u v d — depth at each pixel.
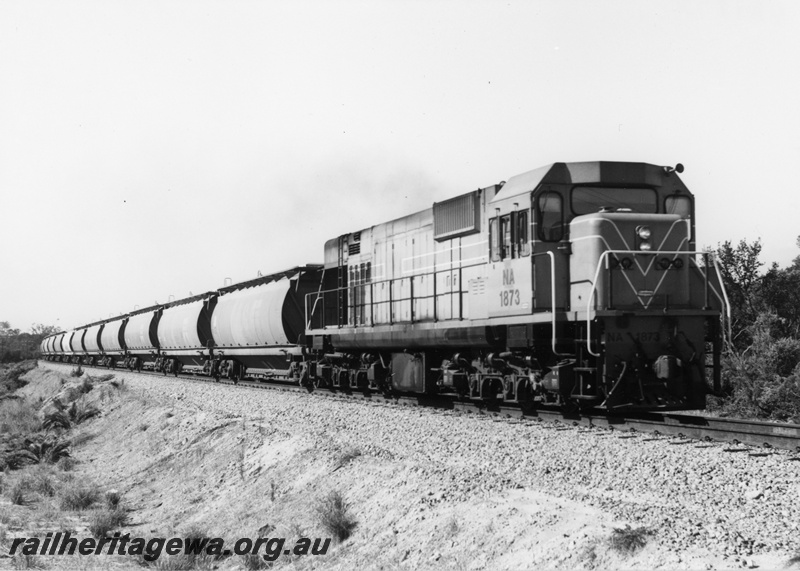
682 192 15.49
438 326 18.39
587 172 14.98
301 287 27.70
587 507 8.65
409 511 10.23
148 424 25.28
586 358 14.20
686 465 10.27
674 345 14.03
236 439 18.03
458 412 17.08
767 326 21.95
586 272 14.37
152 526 14.89
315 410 19.78
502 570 7.71
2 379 72.12
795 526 7.46
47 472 22.38
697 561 6.59
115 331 55.19
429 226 19.50
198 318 37.56
